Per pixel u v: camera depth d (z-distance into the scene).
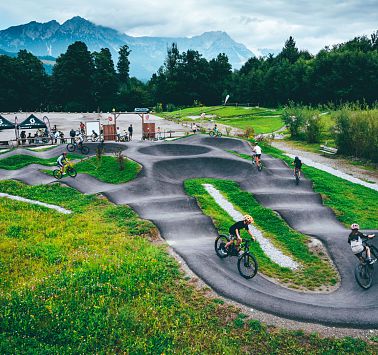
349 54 86.25
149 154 34.59
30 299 11.56
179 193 25.20
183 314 10.93
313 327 10.40
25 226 18.45
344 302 12.20
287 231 18.78
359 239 13.21
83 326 10.46
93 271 13.22
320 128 46.94
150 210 20.97
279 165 32.03
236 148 38.06
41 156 36.22
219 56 127.88
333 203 23.47
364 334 10.09
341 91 85.94
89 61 121.38
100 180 27.05
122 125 66.94
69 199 23.44
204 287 12.41
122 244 15.92
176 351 9.55
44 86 114.56
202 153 35.06
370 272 13.95
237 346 9.72
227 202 23.45
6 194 24.36
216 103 127.19
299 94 99.00
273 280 14.06
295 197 23.88
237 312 11.06
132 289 12.15
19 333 10.16
